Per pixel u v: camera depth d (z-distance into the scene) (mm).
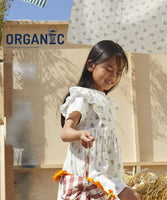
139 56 3561
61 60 3537
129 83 3523
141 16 3223
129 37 3248
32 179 3373
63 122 2137
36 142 3418
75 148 1864
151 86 3533
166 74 3555
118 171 1873
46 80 3502
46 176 3387
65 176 1823
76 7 3176
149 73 3547
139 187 2711
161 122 3494
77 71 3527
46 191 3367
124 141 3443
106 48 1972
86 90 1898
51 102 3475
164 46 3250
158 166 3416
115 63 1952
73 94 1894
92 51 2027
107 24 3219
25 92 3471
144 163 3371
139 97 3510
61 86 3498
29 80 3490
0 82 3281
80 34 3199
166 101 3523
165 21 3219
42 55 3533
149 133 3473
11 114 3400
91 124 1866
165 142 3465
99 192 1735
